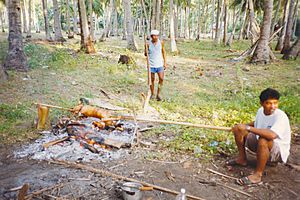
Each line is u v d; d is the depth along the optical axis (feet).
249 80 32.37
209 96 26.08
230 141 16.06
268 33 43.55
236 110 21.95
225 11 84.53
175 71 37.24
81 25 44.98
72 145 14.74
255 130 12.08
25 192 10.34
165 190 11.35
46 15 67.00
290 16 56.24
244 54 47.73
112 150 14.66
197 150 14.88
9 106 19.70
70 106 20.58
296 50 47.32
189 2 120.47
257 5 95.09
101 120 16.72
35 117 18.48
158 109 21.63
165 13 127.24
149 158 14.01
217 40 82.64
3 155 13.85
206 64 43.91
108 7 121.49
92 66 35.70
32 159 13.55
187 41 100.58
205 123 19.03
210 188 11.76
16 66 30.48
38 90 24.32
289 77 33.99
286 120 12.17
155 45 23.26
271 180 12.44
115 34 125.29
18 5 30.42
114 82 29.14
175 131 17.52
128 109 21.06
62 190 11.25
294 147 16.01
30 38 71.82
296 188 11.93
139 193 10.67
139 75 32.94
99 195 11.02
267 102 12.10
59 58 38.06
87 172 12.56
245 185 12.03
